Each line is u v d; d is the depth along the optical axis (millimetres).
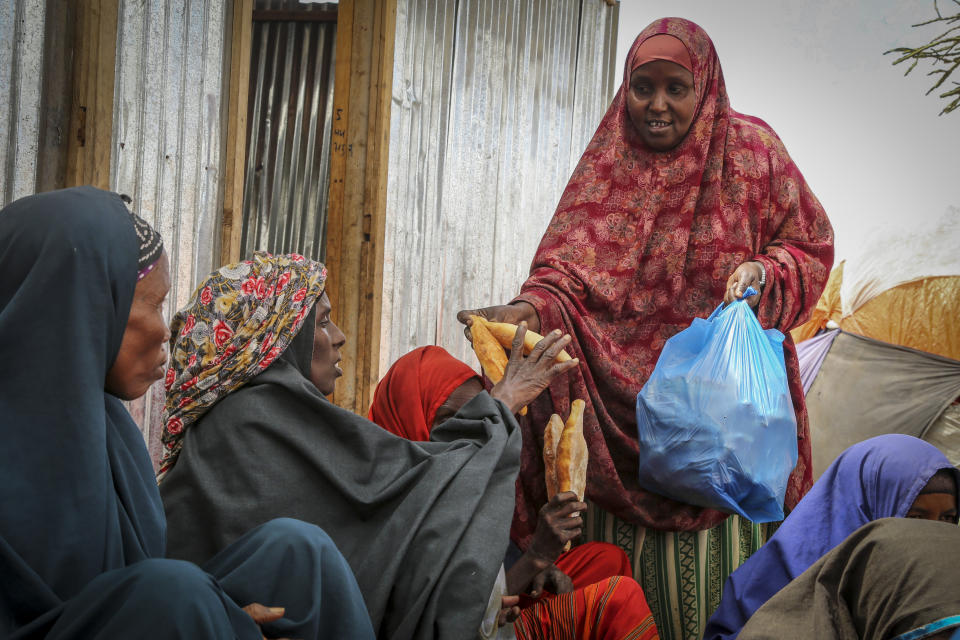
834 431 5375
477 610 1646
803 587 1969
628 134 3672
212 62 2836
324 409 1822
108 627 1043
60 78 2342
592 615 2188
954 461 5090
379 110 3553
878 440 2539
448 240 4234
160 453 2688
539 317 3285
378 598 1645
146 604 1047
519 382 2264
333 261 3592
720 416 2883
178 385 1865
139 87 2559
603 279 3520
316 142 5023
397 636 1618
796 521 2523
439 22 4066
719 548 3223
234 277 1938
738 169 3574
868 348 5371
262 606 1254
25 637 1113
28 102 2242
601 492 3213
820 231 3660
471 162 4383
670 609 3197
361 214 3562
